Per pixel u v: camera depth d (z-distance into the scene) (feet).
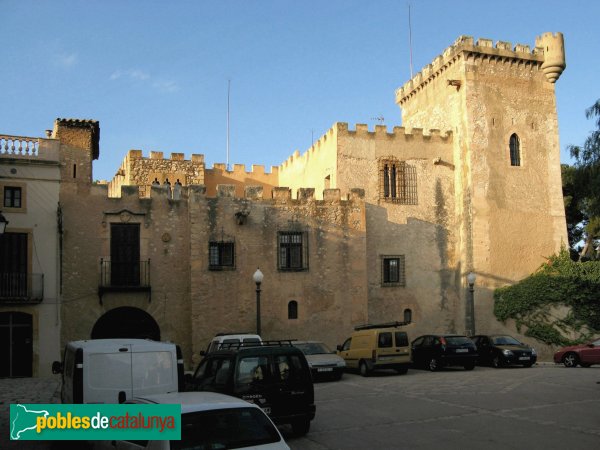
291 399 41.86
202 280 96.12
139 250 95.66
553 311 115.96
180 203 98.78
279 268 100.58
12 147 90.38
